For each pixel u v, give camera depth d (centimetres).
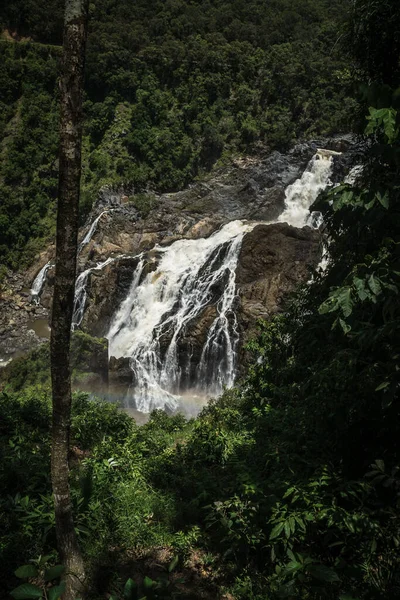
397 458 475
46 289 3291
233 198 3906
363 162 647
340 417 497
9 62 4406
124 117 4469
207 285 2647
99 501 578
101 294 2884
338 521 430
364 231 505
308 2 5953
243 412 995
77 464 722
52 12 5262
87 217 3788
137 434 909
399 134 385
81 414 955
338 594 410
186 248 3091
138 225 3572
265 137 4462
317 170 3881
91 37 4725
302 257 2450
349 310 396
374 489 451
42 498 547
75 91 342
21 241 3753
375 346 446
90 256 3303
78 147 350
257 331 2258
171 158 4281
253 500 528
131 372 2319
